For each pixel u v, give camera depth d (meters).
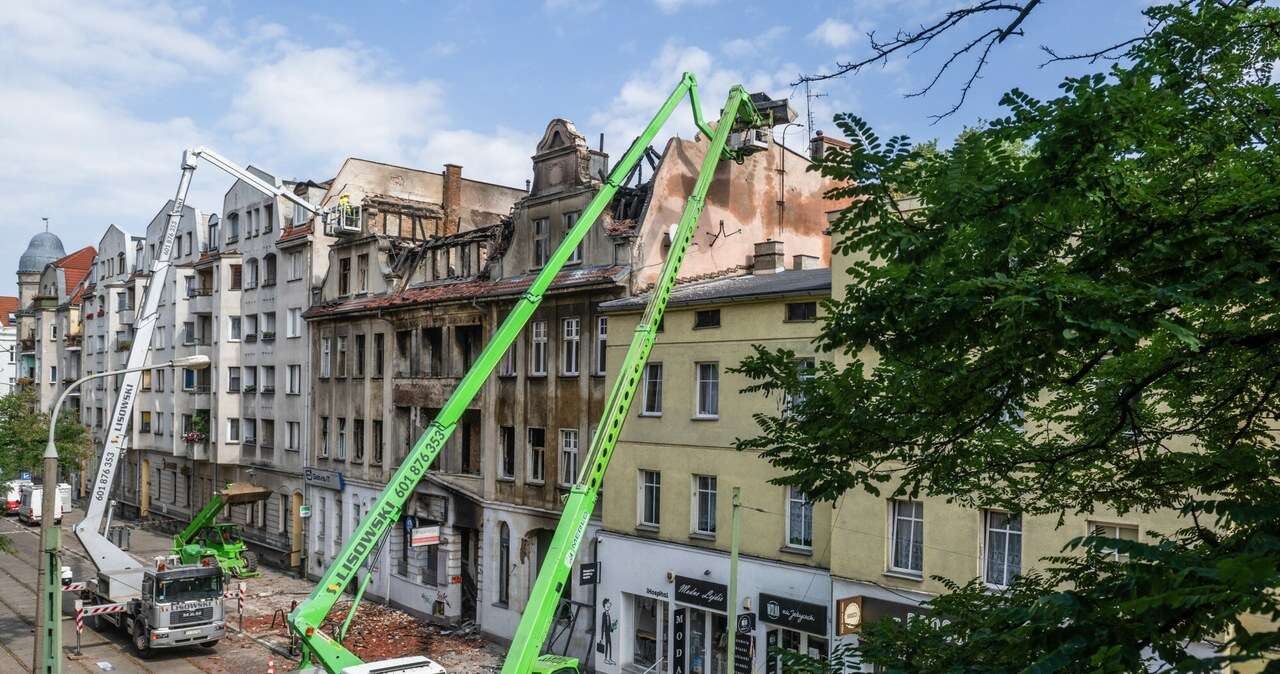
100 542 33.09
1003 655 6.35
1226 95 6.75
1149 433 8.50
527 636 15.22
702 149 32.38
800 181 35.09
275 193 41.81
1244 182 6.11
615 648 28.11
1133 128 6.33
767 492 24.53
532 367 32.75
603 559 28.73
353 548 17.16
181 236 61.03
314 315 44.47
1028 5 6.07
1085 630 5.54
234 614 36.31
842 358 21.91
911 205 17.20
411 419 38.56
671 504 26.91
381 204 43.56
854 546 22.20
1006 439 8.90
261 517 49.25
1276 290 5.87
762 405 24.56
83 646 31.86
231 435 52.03
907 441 8.24
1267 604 4.57
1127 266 6.56
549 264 19.19
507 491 33.03
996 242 6.80
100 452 70.81
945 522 20.39
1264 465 7.26
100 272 75.25
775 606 23.86
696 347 26.42
